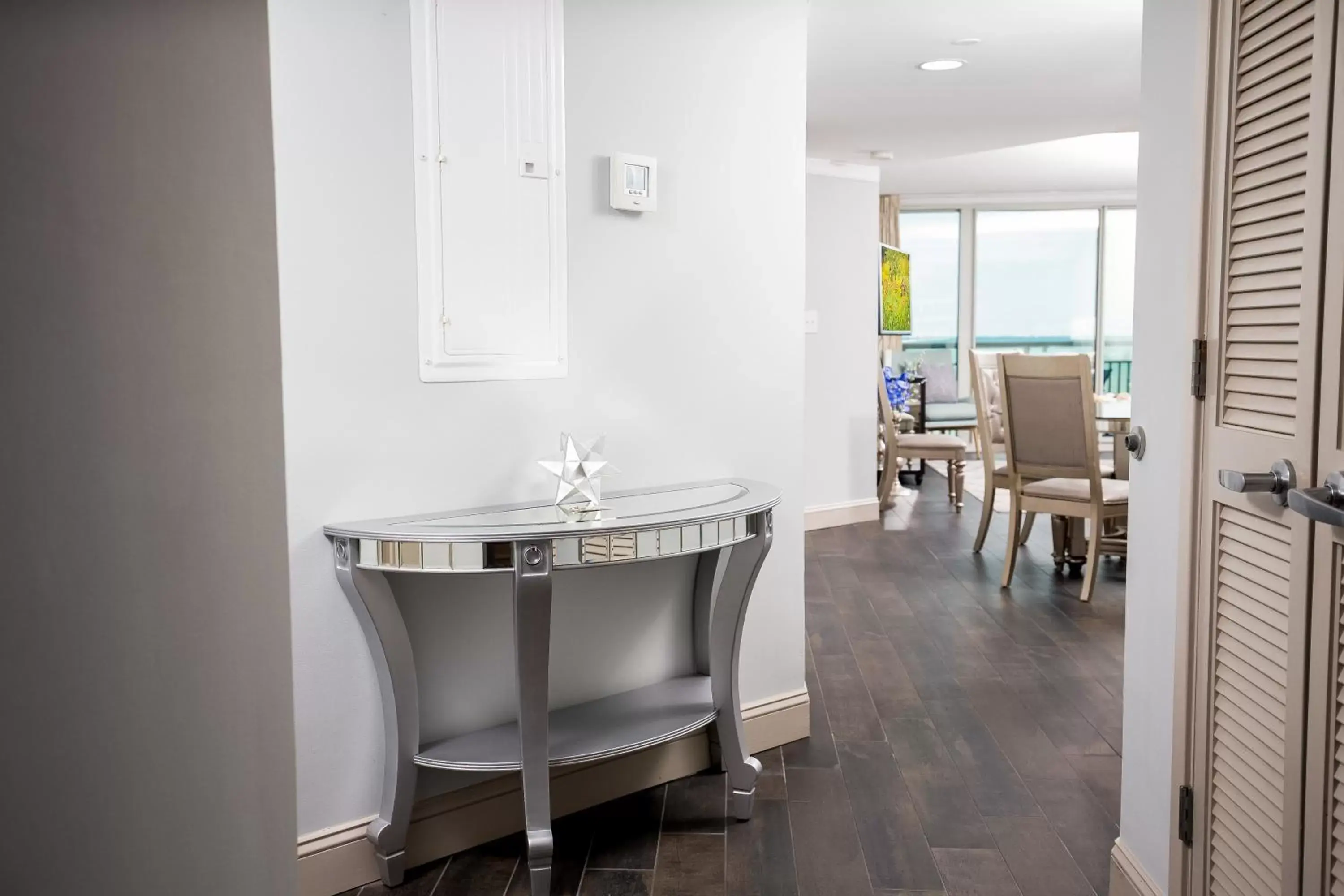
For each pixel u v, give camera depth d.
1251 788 1.56
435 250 2.27
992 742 3.04
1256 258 1.54
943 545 6.00
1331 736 1.33
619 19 2.55
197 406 0.44
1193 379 1.71
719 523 2.31
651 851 2.42
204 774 0.45
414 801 2.27
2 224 0.38
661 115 2.65
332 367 2.16
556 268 2.46
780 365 2.96
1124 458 5.66
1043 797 2.67
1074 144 7.54
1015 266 10.72
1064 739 3.06
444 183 2.27
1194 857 1.75
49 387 0.40
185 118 0.43
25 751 0.40
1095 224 10.64
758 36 2.83
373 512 2.24
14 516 0.39
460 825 2.44
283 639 0.48
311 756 2.20
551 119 2.43
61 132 0.39
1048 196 10.48
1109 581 5.09
